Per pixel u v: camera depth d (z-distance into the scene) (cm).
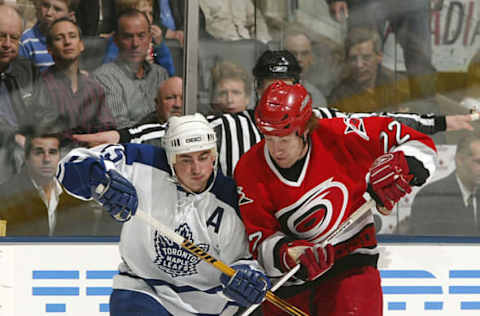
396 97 1383
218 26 1336
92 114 1311
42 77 1293
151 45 1320
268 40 1353
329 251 879
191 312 964
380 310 955
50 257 1289
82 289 1298
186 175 884
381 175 883
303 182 909
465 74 1384
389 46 1375
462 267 1368
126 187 853
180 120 881
